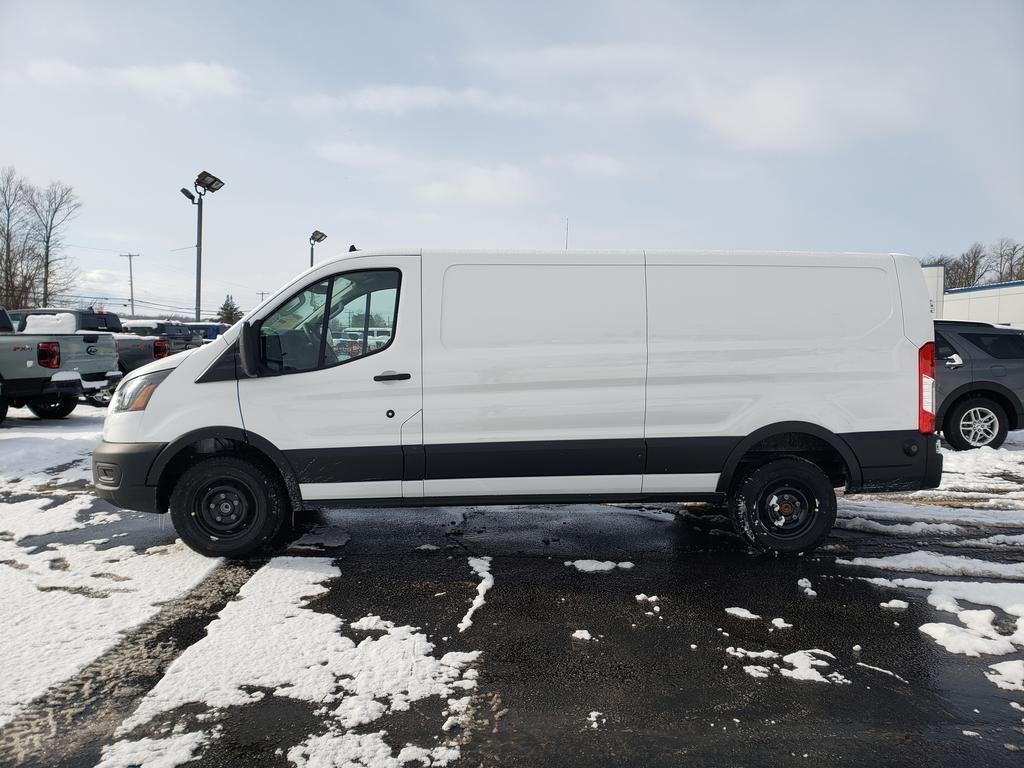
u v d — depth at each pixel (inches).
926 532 201.8
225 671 116.0
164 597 149.1
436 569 169.0
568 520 214.2
